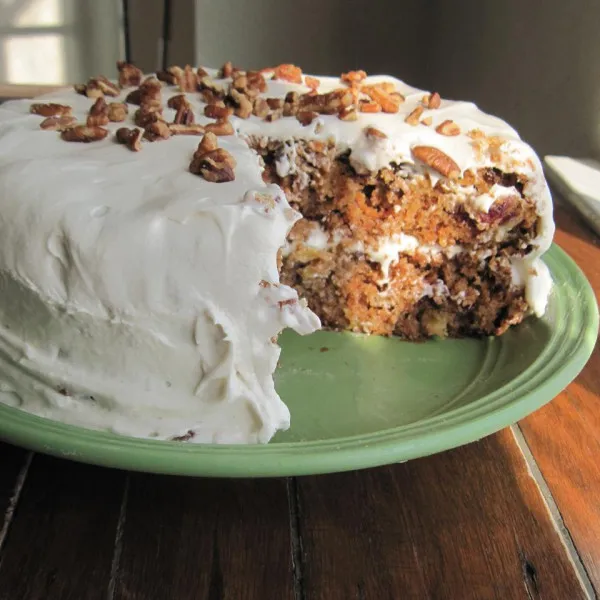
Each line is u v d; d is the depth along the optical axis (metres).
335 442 0.36
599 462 0.39
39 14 1.03
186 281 0.37
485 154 0.47
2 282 0.38
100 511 0.35
